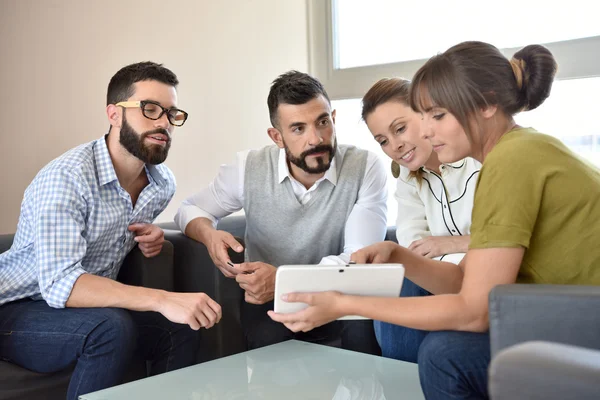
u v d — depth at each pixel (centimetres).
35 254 207
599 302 122
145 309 197
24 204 214
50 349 195
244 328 242
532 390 75
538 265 141
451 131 146
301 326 156
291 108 230
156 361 227
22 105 355
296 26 362
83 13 351
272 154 255
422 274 176
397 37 345
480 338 135
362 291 160
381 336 207
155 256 229
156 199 239
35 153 353
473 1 323
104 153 221
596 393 71
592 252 138
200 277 245
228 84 359
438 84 144
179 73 355
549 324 125
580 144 306
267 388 161
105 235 222
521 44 312
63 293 197
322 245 250
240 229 296
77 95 350
